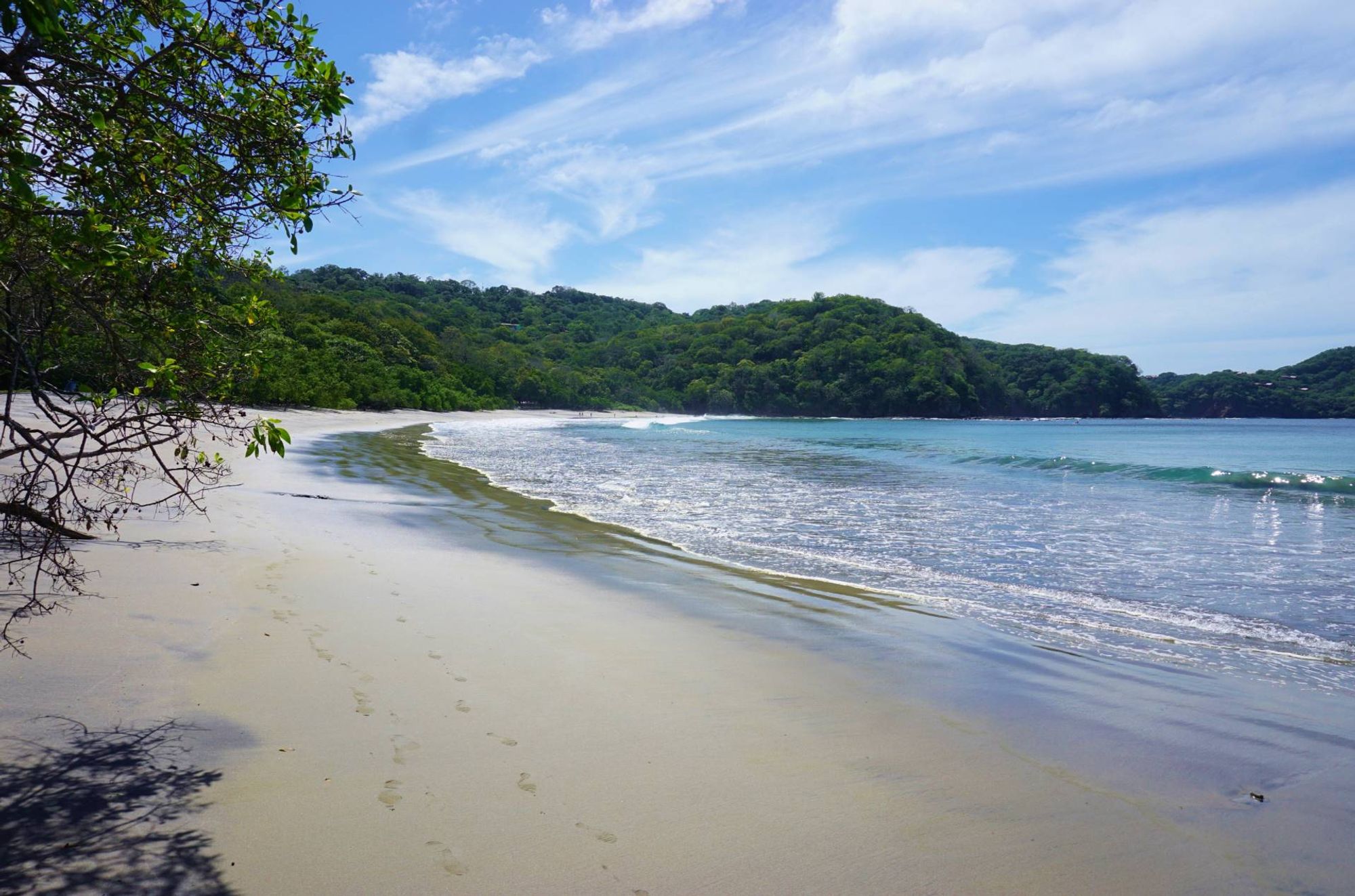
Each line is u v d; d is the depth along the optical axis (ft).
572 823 9.37
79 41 7.68
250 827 8.66
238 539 25.20
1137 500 49.65
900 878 8.65
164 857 7.93
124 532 24.13
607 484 56.39
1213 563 29.22
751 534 35.12
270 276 10.88
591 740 11.94
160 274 9.29
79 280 8.80
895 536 34.76
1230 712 14.51
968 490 55.31
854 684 15.53
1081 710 14.49
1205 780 11.63
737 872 8.56
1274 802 10.98
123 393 9.77
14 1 6.22
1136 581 26.17
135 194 8.50
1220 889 8.77
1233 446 137.90
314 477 50.01
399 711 12.37
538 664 15.39
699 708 13.69
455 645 16.17
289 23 8.86
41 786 9.07
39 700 11.41
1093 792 11.12
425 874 8.06
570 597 21.74
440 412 227.61
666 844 9.05
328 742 10.98
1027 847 9.51
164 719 11.23
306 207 9.39
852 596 23.65
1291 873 9.14
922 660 17.39
